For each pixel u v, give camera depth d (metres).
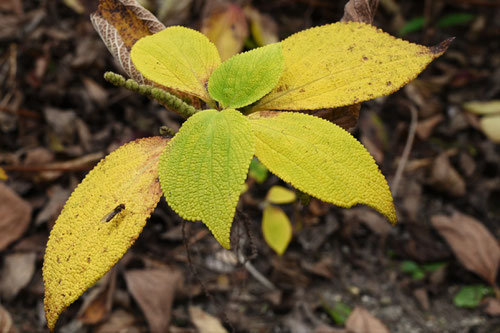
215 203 0.43
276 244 0.76
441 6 1.33
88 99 1.03
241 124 0.44
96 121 1.02
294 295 0.83
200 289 0.81
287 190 0.79
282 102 0.46
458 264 0.88
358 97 0.46
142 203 0.44
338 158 0.44
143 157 0.46
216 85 0.46
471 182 1.02
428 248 0.90
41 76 1.03
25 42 1.07
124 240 0.44
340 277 0.87
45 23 1.12
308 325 0.78
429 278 0.87
